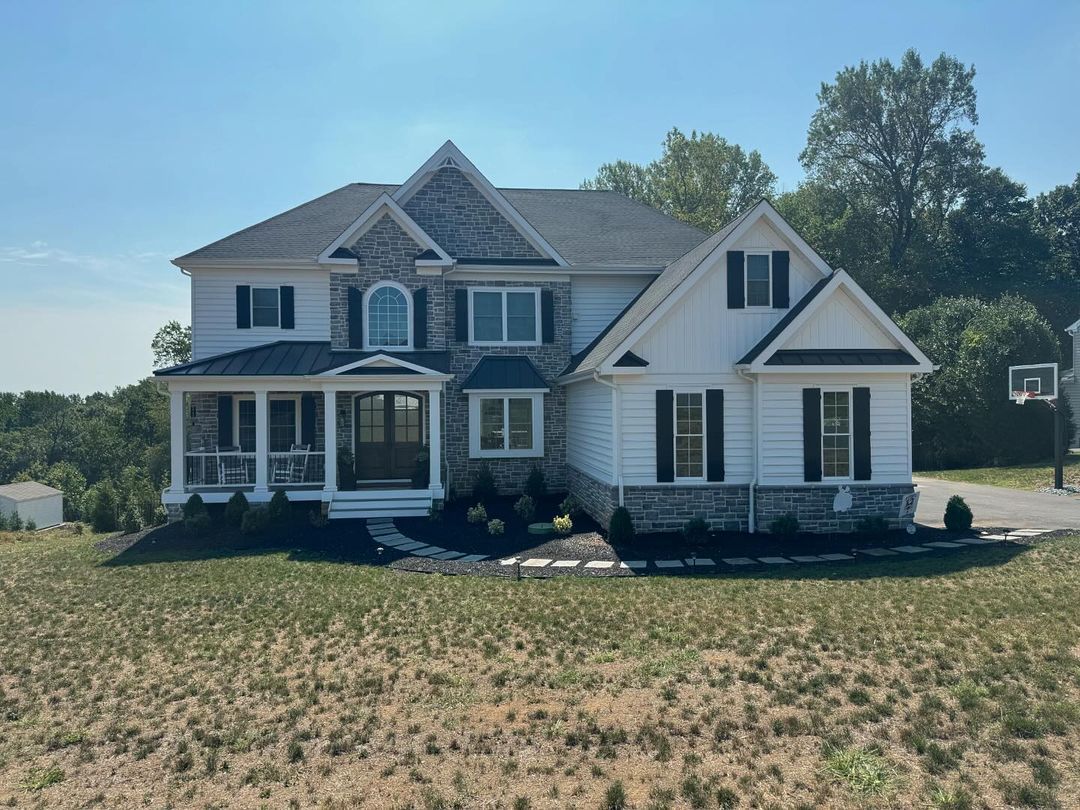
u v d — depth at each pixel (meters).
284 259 20.67
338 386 18.70
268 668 8.16
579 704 6.76
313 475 21.06
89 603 11.66
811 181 55.66
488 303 21.59
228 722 6.71
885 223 54.19
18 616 11.09
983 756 5.45
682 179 54.84
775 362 15.31
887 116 51.34
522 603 10.61
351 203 24.72
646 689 7.04
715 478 15.91
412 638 9.05
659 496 15.85
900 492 15.85
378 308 20.69
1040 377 23.31
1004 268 52.94
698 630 8.90
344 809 5.16
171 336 48.22
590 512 18.28
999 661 7.36
